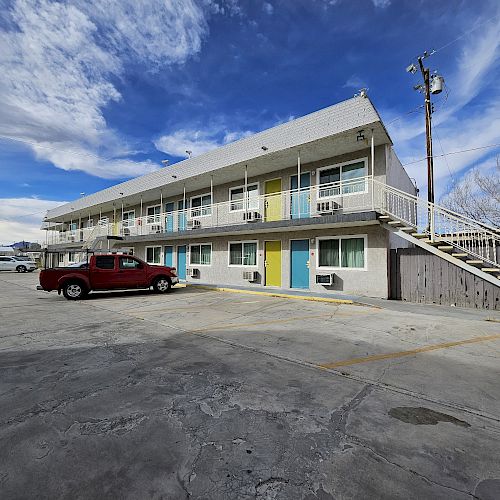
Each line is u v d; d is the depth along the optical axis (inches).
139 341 233.1
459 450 101.4
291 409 128.6
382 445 103.8
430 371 172.1
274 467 92.8
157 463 94.7
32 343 227.9
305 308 379.2
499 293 367.2
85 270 477.1
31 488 84.5
